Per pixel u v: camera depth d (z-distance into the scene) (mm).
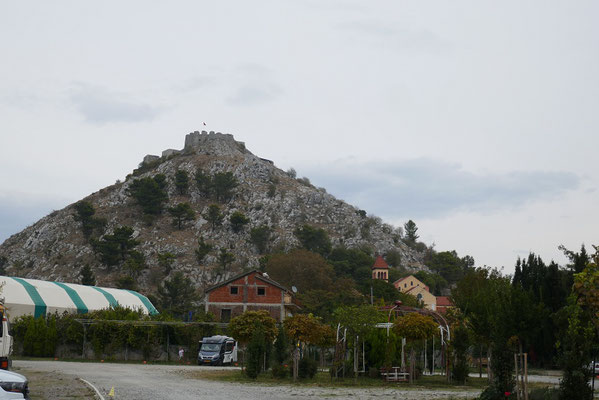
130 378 34250
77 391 25031
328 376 41094
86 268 159750
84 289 78812
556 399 22375
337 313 38719
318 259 139250
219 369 47625
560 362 20922
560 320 22016
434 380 39156
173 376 37625
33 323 59344
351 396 26844
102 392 25156
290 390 29719
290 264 134125
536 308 24156
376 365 40375
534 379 42500
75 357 59500
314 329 37062
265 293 75875
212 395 25516
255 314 42594
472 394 29141
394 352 39562
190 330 59125
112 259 197750
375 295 108312
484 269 54250
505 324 24172
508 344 24266
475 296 36844
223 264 198125
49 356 59000
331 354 58625
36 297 68438
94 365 48531
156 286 187625
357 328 37719
